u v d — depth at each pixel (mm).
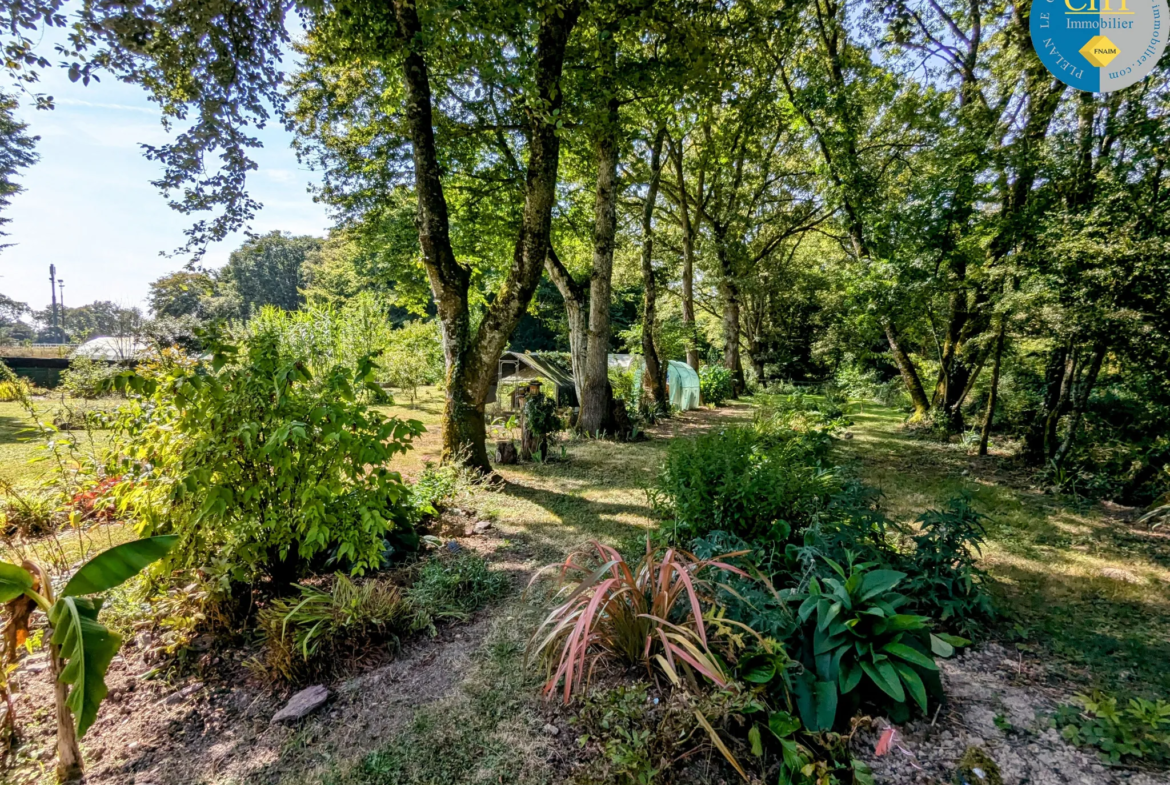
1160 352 5117
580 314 11062
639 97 8562
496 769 1998
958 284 8156
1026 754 2045
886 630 2250
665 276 20859
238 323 13508
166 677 2486
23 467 6668
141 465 3104
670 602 2455
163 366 3559
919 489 6305
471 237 10273
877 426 11648
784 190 17000
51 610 1791
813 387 19750
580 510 5523
